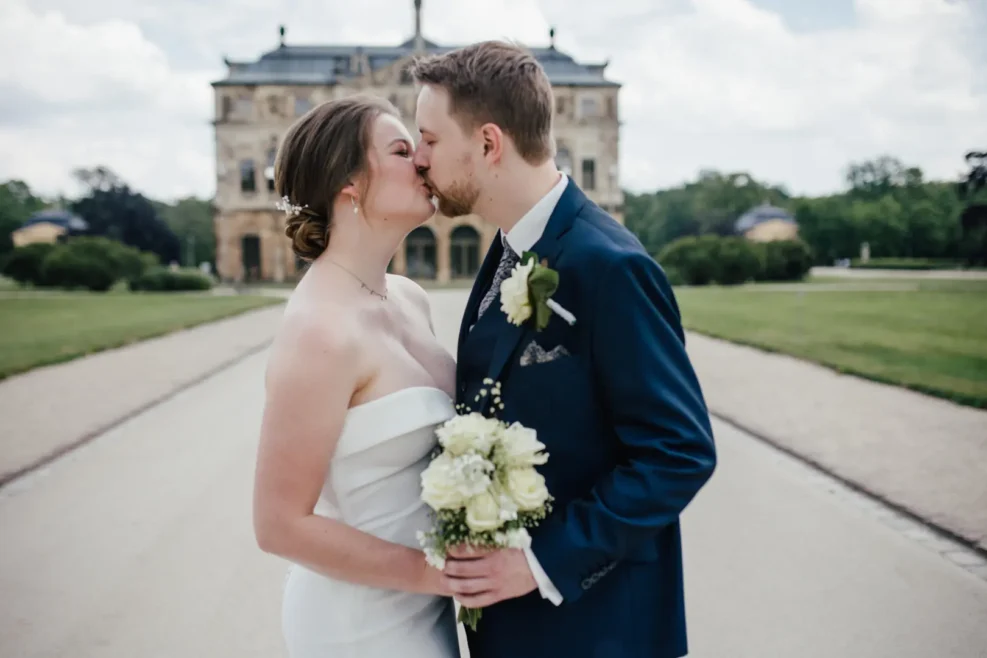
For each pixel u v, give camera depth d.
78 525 5.79
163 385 11.96
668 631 2.00
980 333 17.16
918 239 84.81
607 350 1.79
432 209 2.04
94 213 84.56
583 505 1.78
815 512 6.02
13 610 4.41
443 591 1.87
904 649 3.92
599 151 61.00
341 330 1.87
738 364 13.59
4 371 12.89
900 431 8.37
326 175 1.96
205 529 5.70
